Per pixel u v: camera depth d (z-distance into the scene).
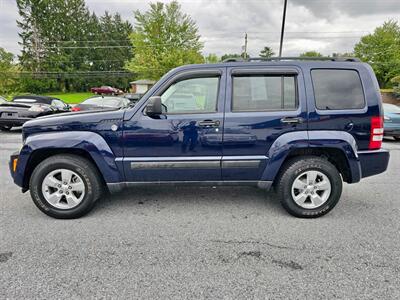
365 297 2.12
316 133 3.31
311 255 2.68
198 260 2.58
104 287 2.21
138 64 34.06
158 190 4.47
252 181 3.48
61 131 3.31
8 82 49.16
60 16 55.34
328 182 3.43
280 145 3.32
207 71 3.36
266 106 3.36
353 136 3.35
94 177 3.39
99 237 2.98
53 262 2.53
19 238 2.94
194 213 3.61
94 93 53.53
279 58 3.47
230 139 3.33
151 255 2.66
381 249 2.78
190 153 3.36
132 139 3.31
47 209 3.38
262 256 2.66
